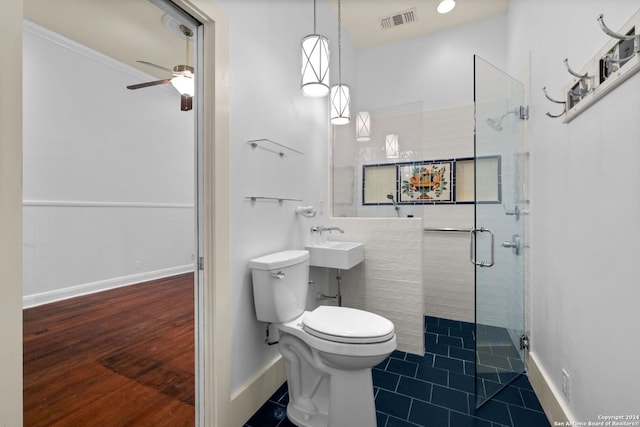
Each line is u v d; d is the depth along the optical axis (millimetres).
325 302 2461
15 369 724
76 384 1719
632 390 887
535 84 1817
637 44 822
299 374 1547
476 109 1664
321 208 2402
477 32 2861
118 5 2518
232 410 1412
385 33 3055
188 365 1932
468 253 2750
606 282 1024
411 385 1801
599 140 1070
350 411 1331
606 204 1025
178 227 4480
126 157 3818
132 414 1478
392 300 2318
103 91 3561
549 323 1558
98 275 3525
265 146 1709
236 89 1478
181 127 4539
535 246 1798
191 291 3578
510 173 1942
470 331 2580
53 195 3139
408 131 2680
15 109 726
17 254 729
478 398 1607
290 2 1963
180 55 3373
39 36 2980
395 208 2691
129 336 2357
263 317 1539
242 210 1527
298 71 2047
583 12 1196
